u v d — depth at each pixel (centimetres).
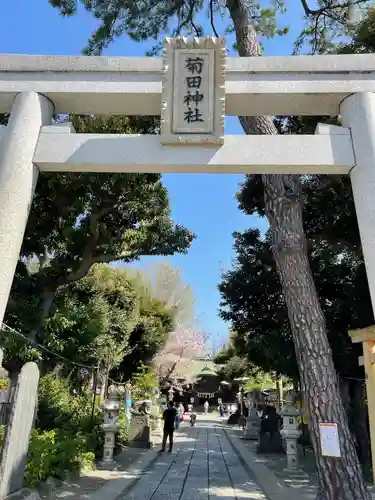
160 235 1084
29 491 523
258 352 1271
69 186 892
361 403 1060
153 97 460
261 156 425
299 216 641
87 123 827
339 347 1024
